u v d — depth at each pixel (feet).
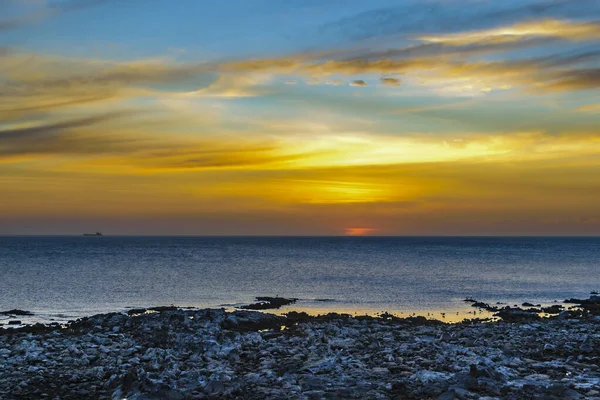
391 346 74.33
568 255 506.89
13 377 55.57
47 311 144.05
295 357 66.23
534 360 64.18
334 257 454.40
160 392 45.44
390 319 117.08
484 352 68.69
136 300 169.58
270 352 69.77
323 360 62.75
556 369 57.72
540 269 314.55
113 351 69.62
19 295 176.24
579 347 71.92
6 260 367.04
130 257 424.05
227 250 604.08
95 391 50.65
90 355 66.44
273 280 237.86
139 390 46.32
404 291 197.67
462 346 74.69
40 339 80.07
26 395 49.52
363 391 49.03
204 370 58.13
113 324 100.78
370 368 60.08
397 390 49.60
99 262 352.28
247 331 100.37
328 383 52.54
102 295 179.73
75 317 133.39
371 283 227.20
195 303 164.76
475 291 199.21
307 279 245.24
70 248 631.15
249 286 213.05
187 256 451.53
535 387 47.57
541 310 148.15
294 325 102.32
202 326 96.12
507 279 247.91
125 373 56.75
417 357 64.54
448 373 56.39
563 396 45.52
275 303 162.71
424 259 424.05
